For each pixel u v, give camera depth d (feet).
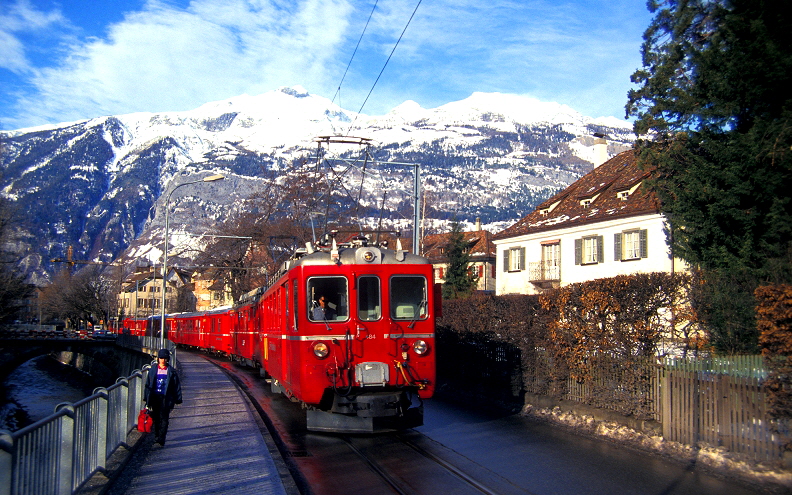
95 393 28.66
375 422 37.86
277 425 44.60
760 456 27.99
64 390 178.19
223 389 67.77
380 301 38.22
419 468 30.32
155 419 35.04
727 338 39.37
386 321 38.04
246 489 26.25
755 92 47.50
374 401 36.40
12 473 17.75
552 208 128.88
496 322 54.24
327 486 27.68
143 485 27.04
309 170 149.48
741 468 28.12
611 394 38.88
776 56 44.16
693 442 31.86
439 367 66.90
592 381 40.73
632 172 109.70
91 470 27.17
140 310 378.12
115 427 33.12
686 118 57.98
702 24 55.93
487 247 181.98
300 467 31.48
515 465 30.48
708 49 51.88
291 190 147.54
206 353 164.76
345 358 37.35
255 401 58.54
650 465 30.12
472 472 29.27
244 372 94.48
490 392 54.13
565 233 116.98
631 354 37.73
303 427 43.68
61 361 271.90
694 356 36.76
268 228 148.56
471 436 38.29
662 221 95.81
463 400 55.42
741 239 51.21
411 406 37.86
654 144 61.36
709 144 53.83
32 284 107.96
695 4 55.83
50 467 21.47
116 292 308.40
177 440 37.55
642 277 37.86
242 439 37.58
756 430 28.27
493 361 54.19
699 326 39.45
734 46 48.62
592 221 108.78
